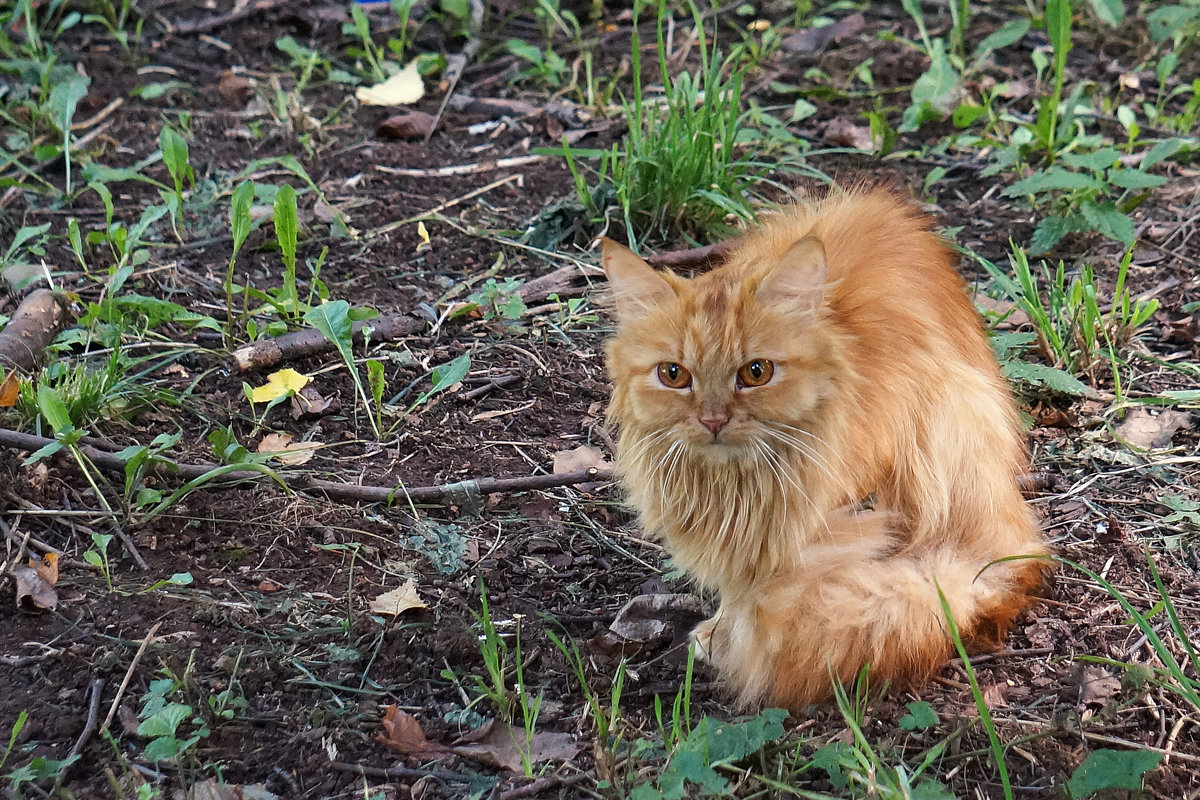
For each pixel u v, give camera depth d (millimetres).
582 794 3412
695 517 3820
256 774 3447
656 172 6340
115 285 5355
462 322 5816
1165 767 3430
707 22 8789
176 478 4582
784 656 3562
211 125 7488
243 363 5266
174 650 3807
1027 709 3693
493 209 6719
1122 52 8320
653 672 3936
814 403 3557
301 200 6719
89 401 4746
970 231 6484
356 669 3863
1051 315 5684
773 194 6758
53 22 8477
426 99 7906
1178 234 6379
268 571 4234
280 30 8664
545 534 4527
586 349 5672
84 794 3312
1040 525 4508
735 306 3514
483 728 3602
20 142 7137
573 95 7910
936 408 3816
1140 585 4203
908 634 3537
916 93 7328
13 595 3998
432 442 4992
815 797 3303
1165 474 4773
